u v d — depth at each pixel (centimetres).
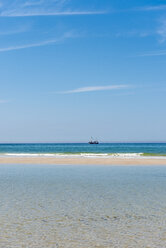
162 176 2494
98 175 2550
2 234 918
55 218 1102
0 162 3984
